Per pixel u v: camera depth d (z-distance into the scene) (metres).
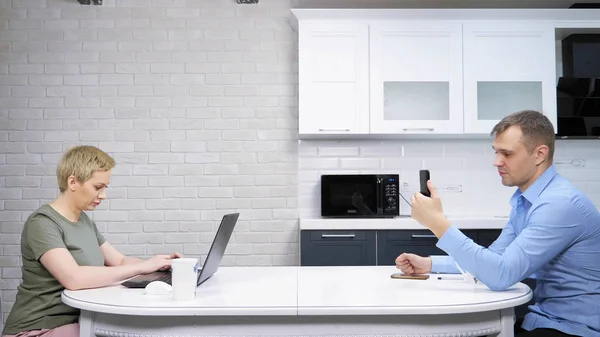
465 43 4.21
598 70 4.36
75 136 4.46
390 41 4.20
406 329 1.75
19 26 4.46
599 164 4.57
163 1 4.51
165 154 4.49
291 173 4.52
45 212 2.18
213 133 4.50
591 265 1.97
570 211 1.93
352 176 4.21
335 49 4.18
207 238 4.48
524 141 2.04
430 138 4.52
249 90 4.52
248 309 1.69
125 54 4.49
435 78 4.20
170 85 4.50
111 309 1.72
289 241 4.50
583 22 4.23
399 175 4.46
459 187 4.55
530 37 4.22
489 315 1.82
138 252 4.46
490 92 4.22
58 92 4.46
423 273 2.31
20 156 4.44
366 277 2.27
